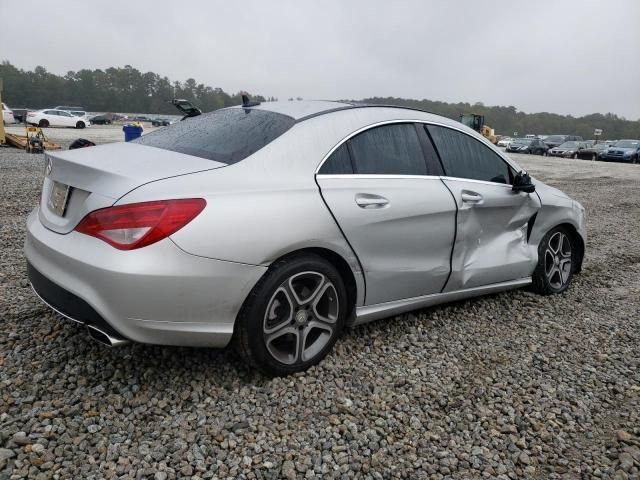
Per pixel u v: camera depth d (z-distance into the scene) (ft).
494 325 13.57
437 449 8.57
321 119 10.93
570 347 12.65
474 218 12.98
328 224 9.95
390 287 11.41
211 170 9.36
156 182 8.73
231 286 8.91
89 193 8.91
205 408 9.07
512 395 10.30
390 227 11.02
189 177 9.04
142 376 9.80
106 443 8.02
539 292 16.01
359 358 11.19
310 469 7.91
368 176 11.02
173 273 8.39
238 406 9.19
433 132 12.75
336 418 9.09
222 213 8.80
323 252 10.27
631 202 41.81
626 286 17.99
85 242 8.64
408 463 8.19
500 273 13.92
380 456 8.29
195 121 12.50
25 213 22.61
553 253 15.92
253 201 9.17
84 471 7.43
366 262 10.77
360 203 10.52
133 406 8.95
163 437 8.25
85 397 9.02
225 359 10.59
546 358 11.94
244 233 8.93
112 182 8.68
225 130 11.07
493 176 13.93
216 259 8.69
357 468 7.97
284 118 11.00
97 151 10.46
